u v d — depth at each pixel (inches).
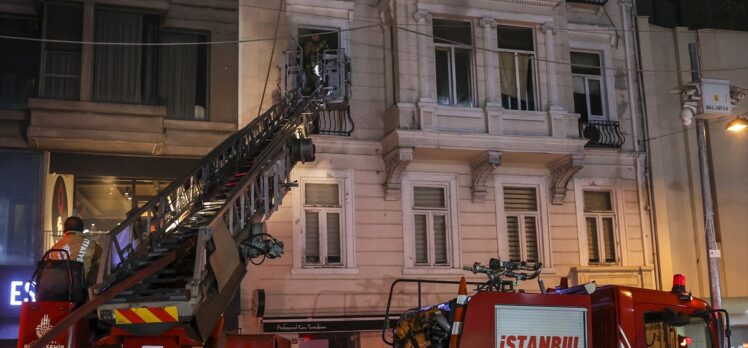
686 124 601.0
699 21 863.7
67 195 652.7
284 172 516.7
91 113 660.1
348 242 708.0
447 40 746.8
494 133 723.4
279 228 692.7
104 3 684.7
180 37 709.9
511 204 765.9
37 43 665.0
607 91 819.4
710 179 827.4
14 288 619.2
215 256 315.6
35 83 659.4
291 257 690.2
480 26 749.3
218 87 709.3
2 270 619.8
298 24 736.3
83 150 661.3
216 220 327.0
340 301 695.1
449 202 744.3
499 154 721.6
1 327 610.9
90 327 289.9
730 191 830.5
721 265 811.4
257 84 718.5
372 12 759.1
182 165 688.4
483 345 286.5
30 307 276.8
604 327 327.3
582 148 751.1
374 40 753.6
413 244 725.9
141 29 695.1
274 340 315.9
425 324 319.6
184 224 412.2
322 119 722.2
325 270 695.7
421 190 744.3
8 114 644.1
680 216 814.5
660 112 830.5
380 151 733.9
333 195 719.7
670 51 848.3
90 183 662.5
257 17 730.2
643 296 331.0
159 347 282.0
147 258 350.9
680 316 327.0
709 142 836.6
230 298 338.3
